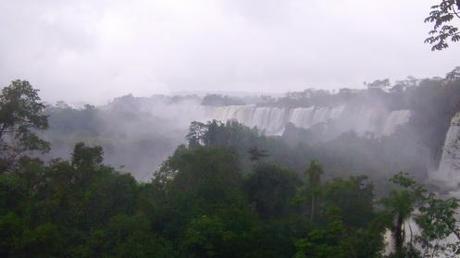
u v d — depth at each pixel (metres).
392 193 31.50
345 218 37.88
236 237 34.22
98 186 36.25
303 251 30.66
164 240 35.06
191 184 41.94
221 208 37.97
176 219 37.88
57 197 34.53
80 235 33.53
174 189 41.28
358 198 39.41
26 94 38.62
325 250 29.20
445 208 22.34
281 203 44.66
